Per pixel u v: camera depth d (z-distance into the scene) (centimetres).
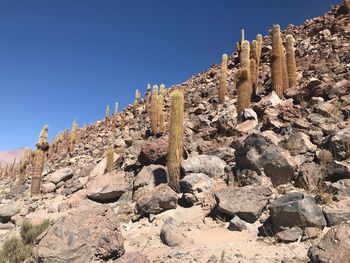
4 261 592
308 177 550
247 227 502
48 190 1212
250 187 555
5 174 3312
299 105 888
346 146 568
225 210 534
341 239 322
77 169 1394
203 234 516
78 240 450
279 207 460
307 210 440
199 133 995
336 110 770
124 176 897
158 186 687
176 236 499
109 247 463
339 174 529
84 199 902
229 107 1028
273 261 377
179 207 645
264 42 2084
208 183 652
